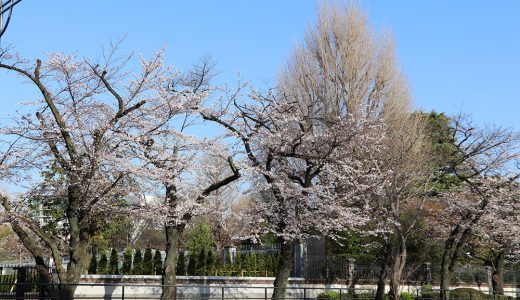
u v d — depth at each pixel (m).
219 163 27.31
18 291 18.12
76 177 17.22
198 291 25.67
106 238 30.64
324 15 35.56
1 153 17.78
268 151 22.48
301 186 22.98
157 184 19.44
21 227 19.25
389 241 25.67
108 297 22.53
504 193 28.70
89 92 18.61
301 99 33.72
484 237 30.53
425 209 30.05
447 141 29.88
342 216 22.59
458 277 37.69
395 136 27.58
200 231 36.84
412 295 29.31
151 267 27.05
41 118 17.92
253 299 22.83
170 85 19.47
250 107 22.62
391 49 35.62
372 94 34.25
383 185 23.48
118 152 18.23
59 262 17.16
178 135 19.38
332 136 22.64
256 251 33.12
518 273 43.03
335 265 31.14
